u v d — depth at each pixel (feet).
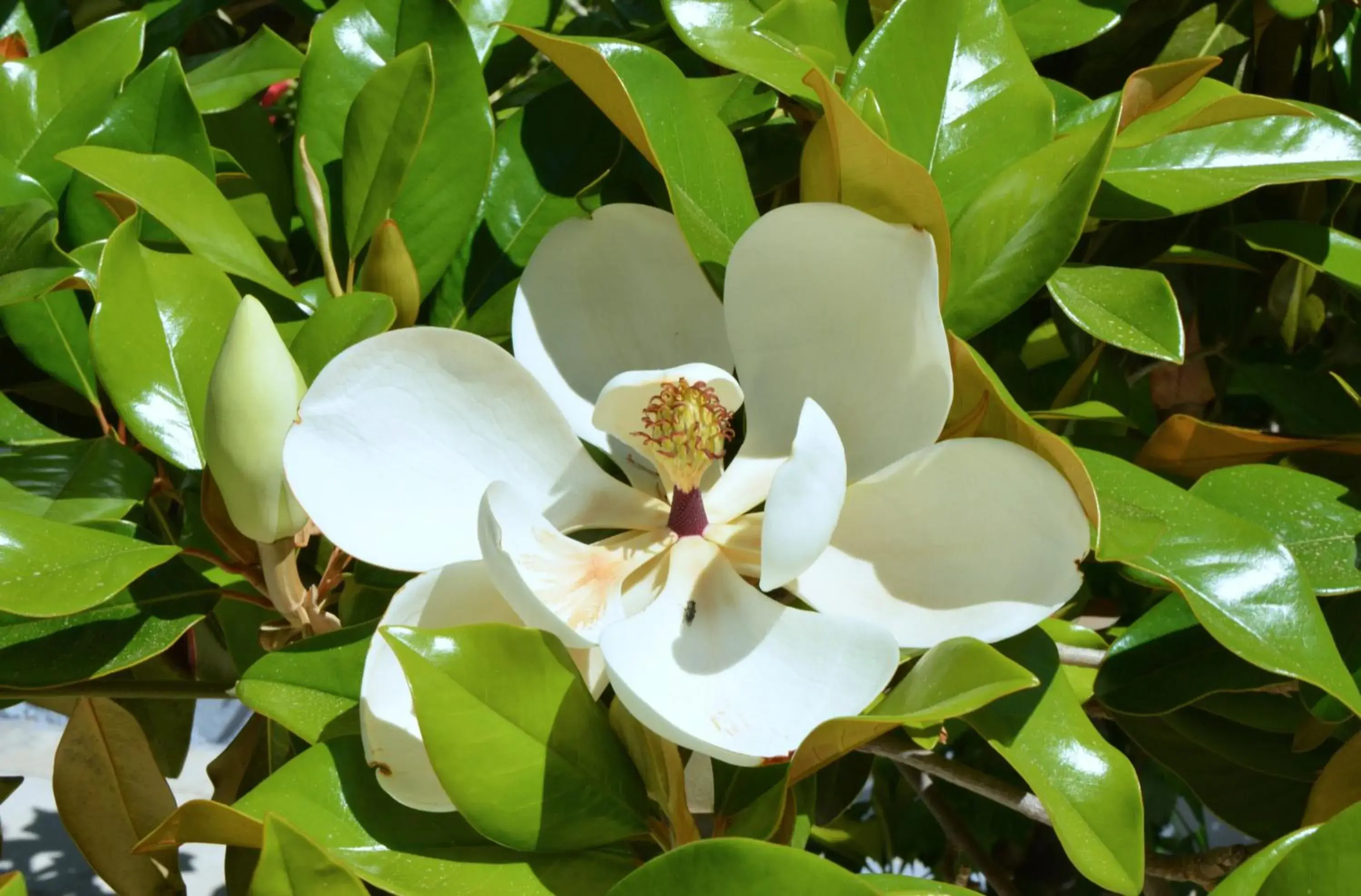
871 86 3.82
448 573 3.48
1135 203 3.98
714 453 3.61
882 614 3.51
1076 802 3.48
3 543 3.54
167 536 3.89
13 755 13.16
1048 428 4.29
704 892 3.31
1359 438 3.90
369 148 3.95
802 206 3.51
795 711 3.40
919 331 3.51
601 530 3.87
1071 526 3.44
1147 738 4.23
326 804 3.48
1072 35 4.09
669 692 3.43
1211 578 3.59
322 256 3.91
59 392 4.17
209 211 3.84
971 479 3.50
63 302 3.98
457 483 3.57
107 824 4.13
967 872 4.71
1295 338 4.44
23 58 4.22
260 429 3.48
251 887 3.32
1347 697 3.51
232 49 4.37
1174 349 3.76
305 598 3.67
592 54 3.57
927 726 3.72
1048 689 3.55
